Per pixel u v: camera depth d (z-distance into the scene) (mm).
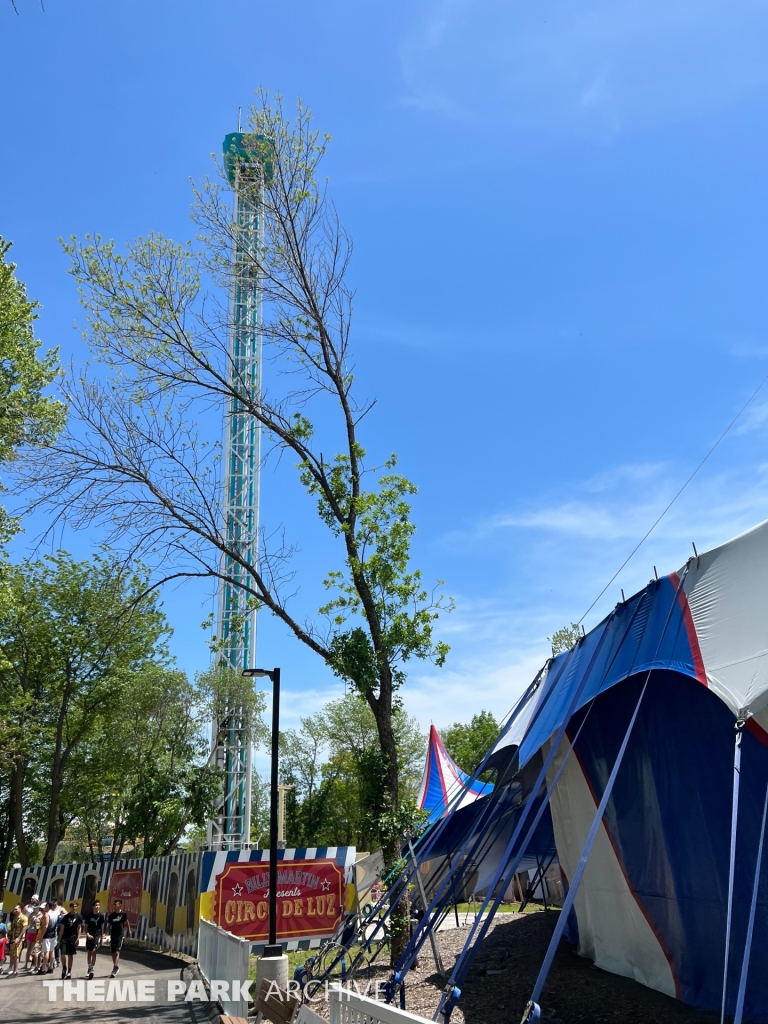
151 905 26578
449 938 16016
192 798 41500
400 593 15758
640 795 10078
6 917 33219
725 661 8102
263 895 19984
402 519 16266
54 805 36781
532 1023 6012
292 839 59125
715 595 9031
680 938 9148
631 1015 8617
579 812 11898
